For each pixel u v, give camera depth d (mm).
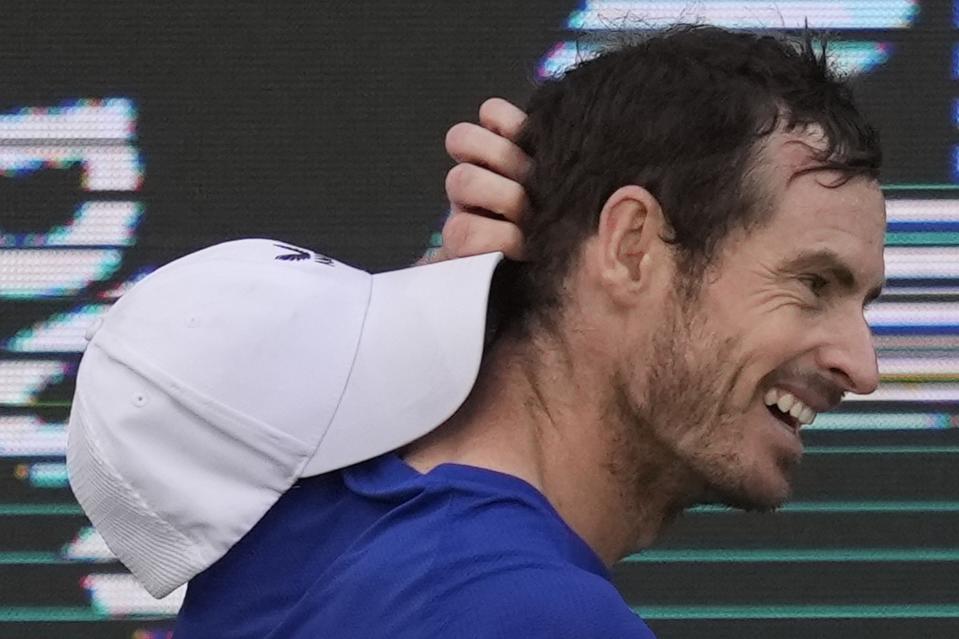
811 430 10016
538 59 10078
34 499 10023
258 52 10203
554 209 3846
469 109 10117
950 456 9898
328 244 10125
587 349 3750
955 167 9922
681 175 3682
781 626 9961
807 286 3688
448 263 3910
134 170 10148
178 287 3877
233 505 3662
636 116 3773
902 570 9945
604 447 3768
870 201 3752
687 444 3721
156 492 3684
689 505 3896
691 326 3678
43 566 10008
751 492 3756
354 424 3709
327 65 10172
